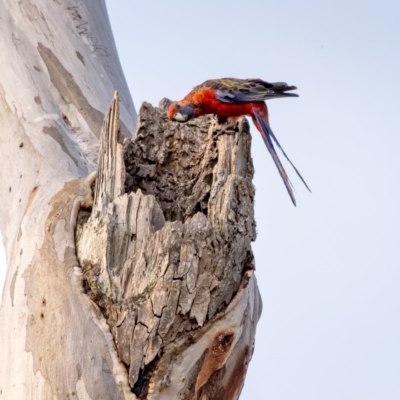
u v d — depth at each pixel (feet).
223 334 30.86
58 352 30.83
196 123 37.76
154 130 37.01
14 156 40.73
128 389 29.81
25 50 44.88
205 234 30.81
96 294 31.04
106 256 31.24
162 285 30.09
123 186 32.89
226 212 32.19
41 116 42.11
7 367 32.65
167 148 36.94
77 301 31.01
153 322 29.96
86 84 44.68
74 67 45.03
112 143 33.45
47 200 35.12
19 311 32.71
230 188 32.65
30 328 31.99
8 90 43.45
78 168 39.83
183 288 30.19
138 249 31.19
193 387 30.83
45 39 45.55
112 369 29.94
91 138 42.57
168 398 30.32
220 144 35.47
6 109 42.93
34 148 40.32
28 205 36.37
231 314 30.94
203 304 30.42
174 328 30.19
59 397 30.45
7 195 39.93
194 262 30.37
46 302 31.78
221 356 30.99
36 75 44.14
